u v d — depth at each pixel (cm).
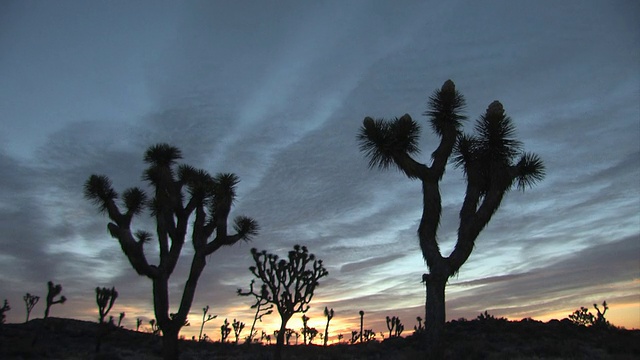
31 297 3862
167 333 1398
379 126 1161
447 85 1184
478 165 1147
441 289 1041
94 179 1439
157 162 1517
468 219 1102
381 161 1166
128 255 1374
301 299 2070
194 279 1457
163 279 1430
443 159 1147
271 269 2084
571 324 3103
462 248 1076
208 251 1498
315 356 2492
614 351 1872
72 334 3600
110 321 2906
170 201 1490
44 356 2355
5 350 2292
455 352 1838
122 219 1435
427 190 1123
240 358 2594
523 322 3173
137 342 3544
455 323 3438
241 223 1564
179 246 1496
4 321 3666
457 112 1179
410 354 1360
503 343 2450
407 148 1161
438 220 1105
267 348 3541
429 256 1073
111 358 2288
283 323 2028
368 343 3291
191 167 1622
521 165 1174
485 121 1153
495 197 1102
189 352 3048
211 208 1559
